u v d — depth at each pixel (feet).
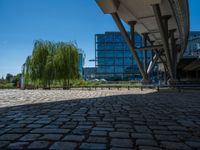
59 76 103.55
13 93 68.18
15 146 12.59
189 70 215.31
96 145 12.74
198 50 215.10
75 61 107.04
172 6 80.89
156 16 80.28
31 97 50.16
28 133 15.66
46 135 15.06
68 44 106.83
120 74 281.54
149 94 58.59
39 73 105.60
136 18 102.22
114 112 25.79
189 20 95.81
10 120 20.76
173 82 87.20
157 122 19.76
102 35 284.00
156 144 13.03
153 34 136.36
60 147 12.37
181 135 15.17
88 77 284.61
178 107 30.30
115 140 13.82
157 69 232.12
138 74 278.67
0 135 15.11
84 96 52.26
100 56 283.38
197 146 12.69
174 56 120.06
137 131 16.31
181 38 126.21
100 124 18.84
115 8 81.05
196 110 27.37
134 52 107.24
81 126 18.02
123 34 97.91
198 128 17.38
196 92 65.31
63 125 18.43
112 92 70.79
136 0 79.10
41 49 106.63
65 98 46.52
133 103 35.63
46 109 28.53
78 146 12.55
